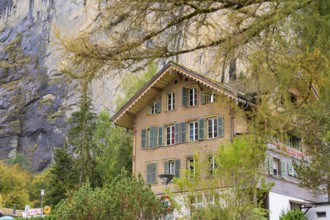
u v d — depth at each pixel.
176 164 34.56
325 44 6.09
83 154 54.66
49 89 111.75
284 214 30.44
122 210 16.61
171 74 35.50
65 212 16.73
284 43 6.24
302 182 25.58
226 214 15.41
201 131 33.66
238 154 15.29
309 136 19.97
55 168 54.56
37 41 117.25
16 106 113.81
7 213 49.69
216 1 6.85
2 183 75.44
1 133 112.81
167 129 35.94
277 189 31.72
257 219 16.19
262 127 6.62
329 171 22.81
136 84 50.22
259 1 6.57
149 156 36.09
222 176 15.75
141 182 17.44
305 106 6.49
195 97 34.81
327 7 6.18
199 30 6.96
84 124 57.03
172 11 6.95
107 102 78.75
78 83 7.20
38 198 78.81
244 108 6.74
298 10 6.20
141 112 37.31
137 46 7.09
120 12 6.95
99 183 52.22
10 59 119.44
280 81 6.23
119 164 48.62
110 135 53.81
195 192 16.05
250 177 15.67
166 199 16.97
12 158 108.06
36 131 110.06
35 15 120.44
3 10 128.62
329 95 6.23
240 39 6.53
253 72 6.43
